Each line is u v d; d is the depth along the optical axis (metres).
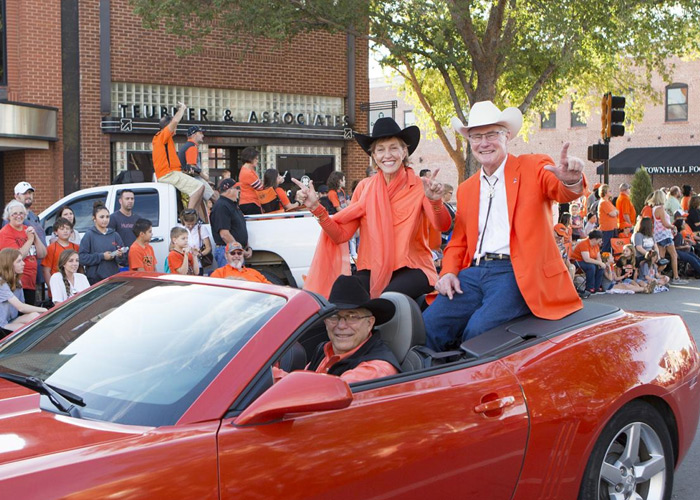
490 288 4.46
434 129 27.08
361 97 22.11
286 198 11.69
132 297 3.47
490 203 4.51
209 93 19.56
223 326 3.04
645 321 4.30
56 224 9.05
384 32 17.89
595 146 15.67
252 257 10.24
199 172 11.12
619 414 3.83
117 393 2.83
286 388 2.67
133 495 2.34
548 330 4.01
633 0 17.78
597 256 14.33
